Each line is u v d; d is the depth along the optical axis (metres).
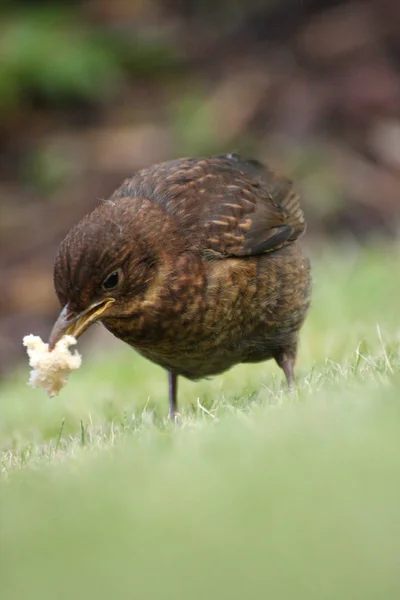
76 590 5.13
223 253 9.85
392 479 5.69
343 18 28.23
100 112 28.45
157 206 9.73
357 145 25.12
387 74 26.48
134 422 9.96
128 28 30.23
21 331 22.05
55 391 9.46
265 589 4.85
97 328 20.48
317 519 5.39
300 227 11.05
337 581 4.81
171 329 9.68
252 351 10.48
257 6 29.58
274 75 27.22
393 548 5.00
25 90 28.72
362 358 9.98
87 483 6.80
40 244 24.64
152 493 6.22
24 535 5.97
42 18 29.95
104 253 9.19
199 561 5.18
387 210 23.58
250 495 5.85
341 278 18.09
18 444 11.09
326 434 6.68
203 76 28.44
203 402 10.49
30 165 27.22
